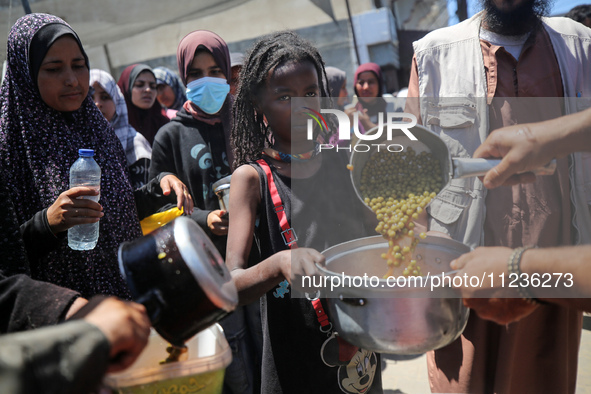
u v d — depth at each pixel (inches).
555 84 67.0
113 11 242.4
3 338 29.3
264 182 60.3
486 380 66.2
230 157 100.6
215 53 105.5
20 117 69.1
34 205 68.5
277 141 64.6
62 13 240.7
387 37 305.3
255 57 63.1
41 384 28.2
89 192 62.0
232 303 41.6
